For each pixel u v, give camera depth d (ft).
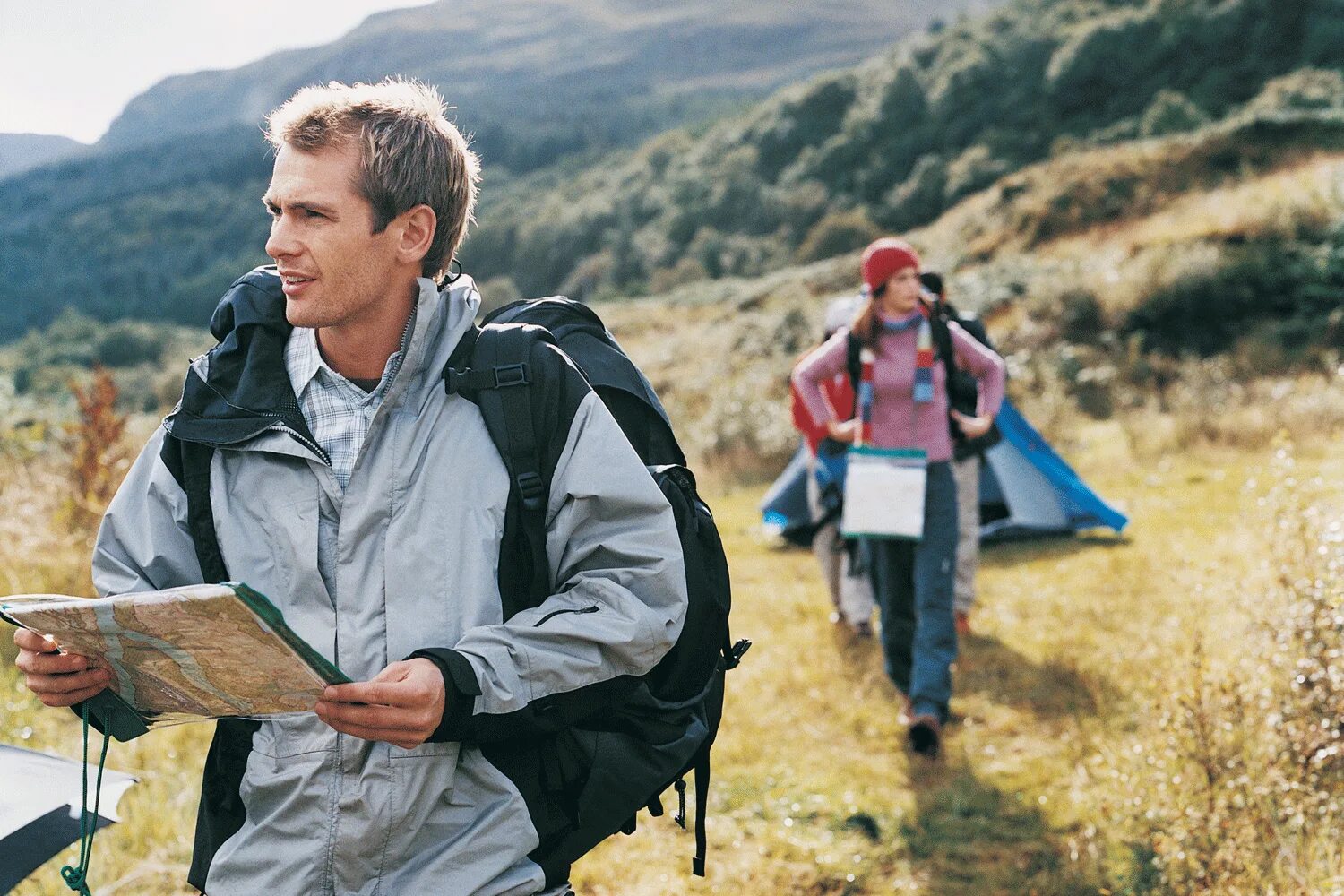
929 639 15.71
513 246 472.44
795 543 29.07
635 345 132.46
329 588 5.81
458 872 5.74
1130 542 26.40
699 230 397.80
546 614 5.73
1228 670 13.19
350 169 5.74
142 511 6.07
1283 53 261.03
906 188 301.02
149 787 13.78
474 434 5.91
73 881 6.05
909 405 15.75
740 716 17.29
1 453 29.76
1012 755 15.79
